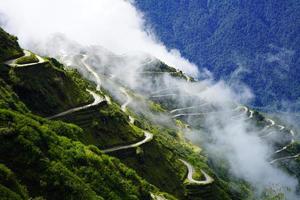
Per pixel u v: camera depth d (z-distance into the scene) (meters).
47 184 119.50
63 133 161.88
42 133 136.00
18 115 136.00
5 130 121.81
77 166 140.25
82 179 137.00
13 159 119.06
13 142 121.75
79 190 124.19
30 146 123.31
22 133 127.31
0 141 120.12
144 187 173.25
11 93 172.50
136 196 155.88
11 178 109.44
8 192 103.06
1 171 108.69
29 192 115.25
